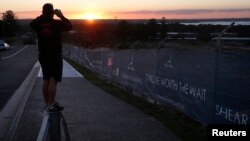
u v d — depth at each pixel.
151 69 11.55
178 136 7.46
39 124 8.51
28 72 23.52
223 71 7.16
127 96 12.95
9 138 7.43
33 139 7.34
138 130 7.93
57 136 4.95
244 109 6.49
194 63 8.44
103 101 11.61
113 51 17.19
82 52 30.00
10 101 12.01
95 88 14.87
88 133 7.69
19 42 128.88
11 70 25.05
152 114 9.63
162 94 10.63
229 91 6.96
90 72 23.34
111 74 17.64
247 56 6.40
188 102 8.84
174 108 9.74
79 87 15.09
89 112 9.82
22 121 8.81
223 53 7.15
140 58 12.73
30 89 14.48
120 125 8.38
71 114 9.55
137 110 10.12
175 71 9.59
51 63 6.23
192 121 8.61
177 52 9.41
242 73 6.53
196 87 8.38
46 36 6.20
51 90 6.19
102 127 8.20
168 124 8.46
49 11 6.28
